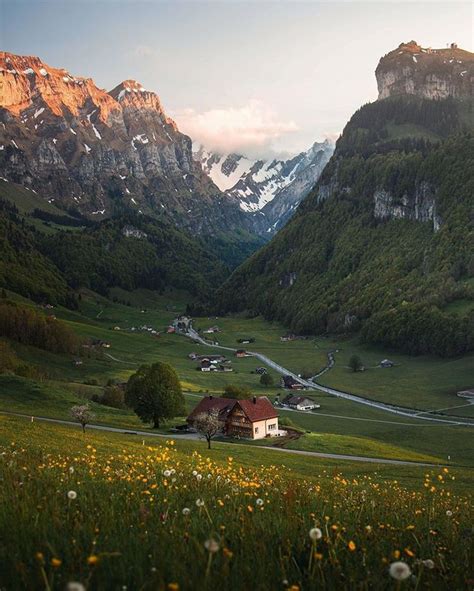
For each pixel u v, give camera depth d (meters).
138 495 11.62
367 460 83.12
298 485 14.74
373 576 7.24
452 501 17.89
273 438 100.38
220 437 101.44
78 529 8.27
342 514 11.59
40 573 6.52
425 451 108.25
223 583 6.61
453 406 161.50
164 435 93.44
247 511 10.59
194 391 168.62
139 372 101.31
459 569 7.88
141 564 7.03
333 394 182.12
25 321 193.50
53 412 98.25
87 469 16.64
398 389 187.12
